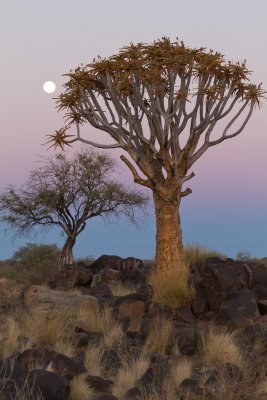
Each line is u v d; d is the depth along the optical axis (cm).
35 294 1435
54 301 1399
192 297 1263
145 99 1736
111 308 1303
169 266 1608
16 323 1127
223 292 1220
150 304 1296
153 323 1148
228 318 1157
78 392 761
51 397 722
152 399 738
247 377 864
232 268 1292
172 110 1630
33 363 834
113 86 1633
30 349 859
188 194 1645
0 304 1384
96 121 1709
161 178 1666
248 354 975
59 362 838
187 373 855
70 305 1392
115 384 821
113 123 1714
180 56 1580
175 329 1080
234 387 813
